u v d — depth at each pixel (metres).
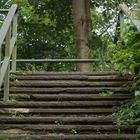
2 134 4.60
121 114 4.85
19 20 15.16
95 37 12.91
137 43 5.11
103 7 13.43
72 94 5.35
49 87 5.51
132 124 4.73
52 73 5.79
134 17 5.29
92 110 5.06
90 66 10.80
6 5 15.92
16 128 4.74
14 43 5.93
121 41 5.65
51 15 14.04
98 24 14.44
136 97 4.83
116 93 5.36
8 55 5.17
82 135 4.57
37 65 11.62
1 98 5.34
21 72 5.80
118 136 4.56
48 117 4.86
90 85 5.52
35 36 15.07
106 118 4.84
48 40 15.05
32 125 4.74
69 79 5.70
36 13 14.29
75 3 12.17
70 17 13.89
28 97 5.28
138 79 5.15
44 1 13.88
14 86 5.50
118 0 12.52
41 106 5.13
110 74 5.78
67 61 6.65
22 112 5.03
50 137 4.54
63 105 5.15
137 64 5.03
